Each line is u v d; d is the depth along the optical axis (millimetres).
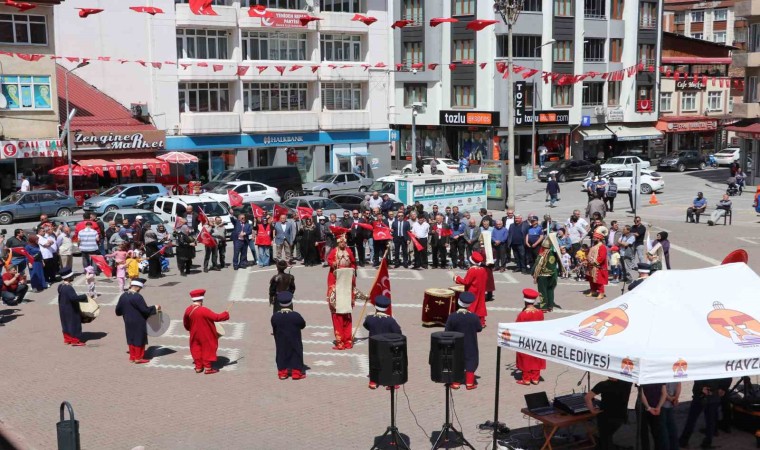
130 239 26438
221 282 24781
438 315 18469
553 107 64125
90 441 12047
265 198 41938
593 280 21609
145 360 16312
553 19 62688
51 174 43938
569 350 9891
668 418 10539
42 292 23500
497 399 11023
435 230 26469
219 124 50844
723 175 60094
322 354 16562
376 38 56906
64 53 47750
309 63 54062
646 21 68875
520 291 22656
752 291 10688
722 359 9289
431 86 64812
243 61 51875
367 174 58125
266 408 13359
